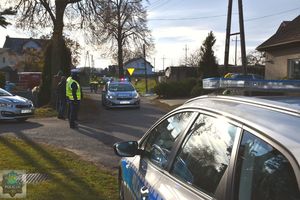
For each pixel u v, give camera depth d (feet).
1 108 54.49
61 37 81.46
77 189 22.50
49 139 40.93
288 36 79.30
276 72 83.71
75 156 31.89
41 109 70.59
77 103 49.73
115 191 22.27
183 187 9.57
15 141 38.63
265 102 8.61
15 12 80.84
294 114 7.53
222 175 8.32
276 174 6.86
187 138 10.82
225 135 8.88
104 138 41.96
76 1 81.82
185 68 156.04
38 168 27.27
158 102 95.91
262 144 7.44
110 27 88.94
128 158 15.57
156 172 11.66
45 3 79.82
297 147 6.57
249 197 7.32
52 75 80.02
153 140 13.67
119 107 76.54
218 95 10.72
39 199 20.72
